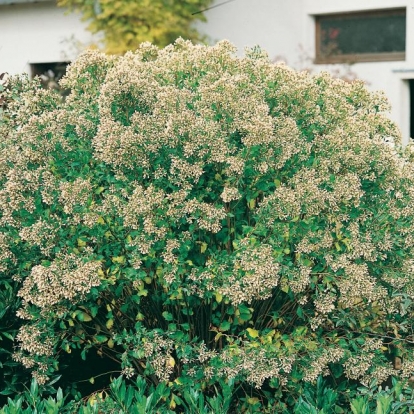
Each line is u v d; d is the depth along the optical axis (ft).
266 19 46.21
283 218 17.43
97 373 20.62
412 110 45.65
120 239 17.60
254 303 18.86
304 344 18.08
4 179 18.63
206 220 17.25
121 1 42.78
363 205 18.79
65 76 20.04
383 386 20.62
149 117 17.66
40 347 17.84
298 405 16.20
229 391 16.71
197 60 19.58
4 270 18.38
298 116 18.89
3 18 50.37
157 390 16.53
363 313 19.34
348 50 46.29
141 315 18.38
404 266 18.78
